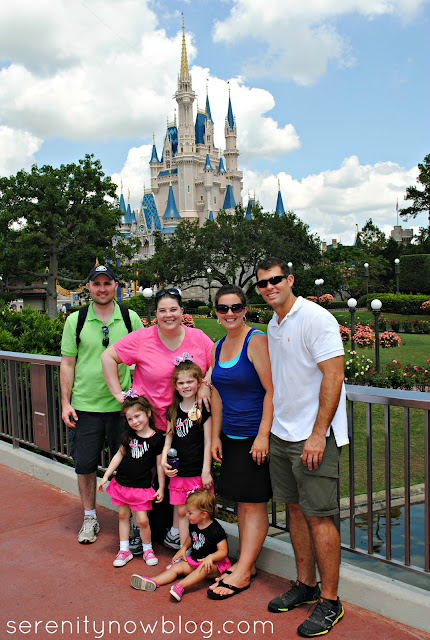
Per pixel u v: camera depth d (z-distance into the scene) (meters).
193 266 59.31
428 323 30.64
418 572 3.14
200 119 117.94
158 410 4.02
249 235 58.78
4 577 3.76
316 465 3.05
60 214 43.53
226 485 3.55
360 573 3.37
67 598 3.47
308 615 3.24
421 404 3.01
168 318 3.90
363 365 14.86
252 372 3.48
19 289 44.78
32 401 5.90
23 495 5.37
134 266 72.38
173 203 104.00
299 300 3.22
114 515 4.88
